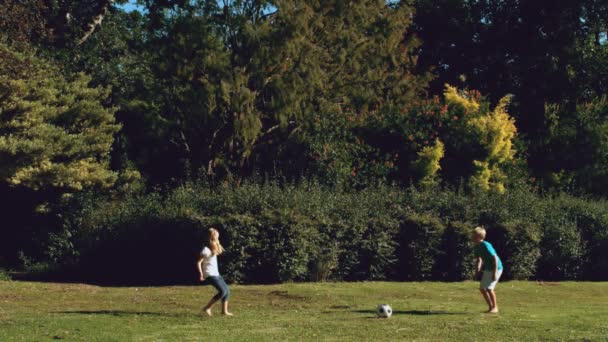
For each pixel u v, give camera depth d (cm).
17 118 2280
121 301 1577
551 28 3672
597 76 3597
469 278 2188
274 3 2591
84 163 2398
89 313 1370
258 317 1337
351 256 2108
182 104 2731
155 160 2967
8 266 2372
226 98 2509
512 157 2750
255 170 2639
